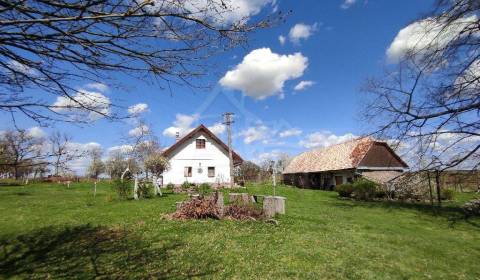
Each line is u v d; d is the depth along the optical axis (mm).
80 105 4406
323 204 24969
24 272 8727
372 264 9672
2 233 13242
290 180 60312
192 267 8922
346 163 42875
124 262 9312
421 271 9414
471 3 11039
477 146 11023
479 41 11352
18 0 3199
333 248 11055
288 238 12094
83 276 8328
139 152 42875
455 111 11531
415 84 13484
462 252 11617
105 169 61625
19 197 26609
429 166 11977
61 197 26609
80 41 3756
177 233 12578
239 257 9773
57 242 11586
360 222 16750
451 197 28422
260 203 20141
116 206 20016
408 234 14211
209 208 15500
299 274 8602
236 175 48312
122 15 3396
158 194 28016
